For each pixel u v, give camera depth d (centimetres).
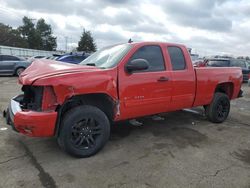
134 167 356
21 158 376
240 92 634
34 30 9081
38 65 402
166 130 526
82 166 356
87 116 373
